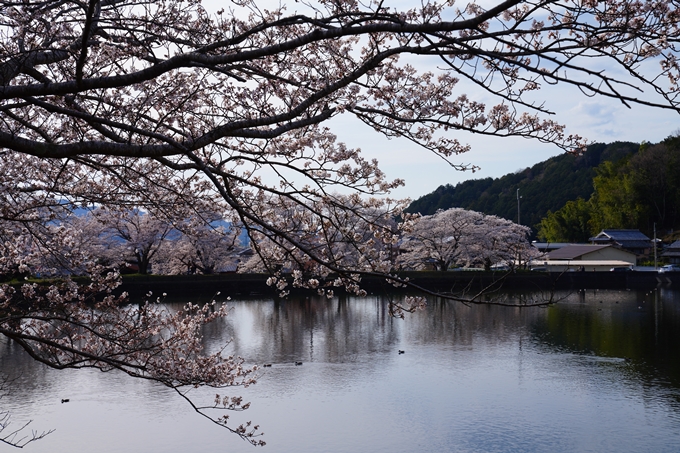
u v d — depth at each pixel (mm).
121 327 7145
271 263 5598
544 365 20594
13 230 7320
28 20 4391
